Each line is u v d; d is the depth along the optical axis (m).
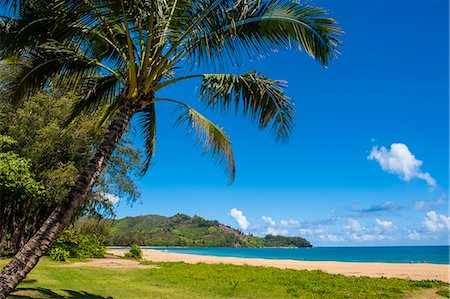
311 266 25.70
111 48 8.17
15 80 7.71
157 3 5.71
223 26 6.23
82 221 28.66
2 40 6.84
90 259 22.00
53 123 18.19
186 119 7.89
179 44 6.45
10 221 22.97
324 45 6.66
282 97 7.17
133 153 22.66
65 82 8.19
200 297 9.52
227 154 8.36
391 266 26.70
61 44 6.76
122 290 10.03
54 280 10.69
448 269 23.09
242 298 9.65
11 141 13.82
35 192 13.98
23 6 6.45
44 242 5.37
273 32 6.92
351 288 11.76
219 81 6.60
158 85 6.56
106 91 8.50
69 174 18.30
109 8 6.11
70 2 5.90
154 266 18.97
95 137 19.81
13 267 5.18
